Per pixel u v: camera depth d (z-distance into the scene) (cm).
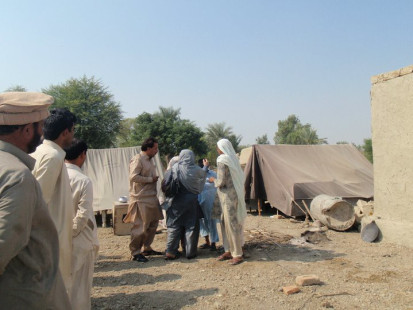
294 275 507
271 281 486
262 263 566
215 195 621
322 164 1096
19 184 154
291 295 434
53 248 179
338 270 523
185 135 4156
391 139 681
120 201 870
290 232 804
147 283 492
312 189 960
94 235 331
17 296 160
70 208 274
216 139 5962
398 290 441
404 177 654
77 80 3388
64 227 265
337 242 698
